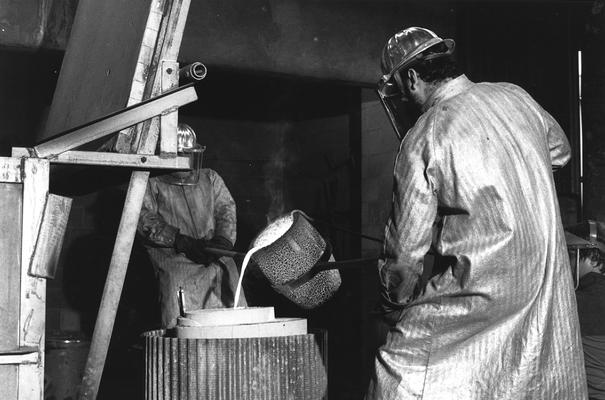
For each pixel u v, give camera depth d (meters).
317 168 7.82
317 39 6.29
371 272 6.77
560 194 6.06
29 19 5.31
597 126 5.54
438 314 2.67
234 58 5.98
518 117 2.81
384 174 6.75
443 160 2.70
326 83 6.48
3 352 2.68
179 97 2.99
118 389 6.99
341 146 7.50
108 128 2.90
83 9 4.17
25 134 6.98
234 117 8.22
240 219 8.18
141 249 7.38
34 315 2.73
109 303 2.93
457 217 2.71
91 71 3.56
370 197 6.90
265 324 2.99
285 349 2.89
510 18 6.41
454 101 2.81
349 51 6.40
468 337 2.62
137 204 2.98
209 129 8.12
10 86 6.89
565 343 2.66
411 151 2.76
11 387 2.69
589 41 5.62
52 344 5.56
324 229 7.54
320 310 7.30
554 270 2.67
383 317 3.02
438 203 2.76
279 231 3.28
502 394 2.55
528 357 2.58
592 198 5.54
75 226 7.28
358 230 7.16
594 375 3.42
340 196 7.48
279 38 6.14
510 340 2.58
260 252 3.12
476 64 6.55
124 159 2.91
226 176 8.16
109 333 2.92
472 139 2.70
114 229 7.38
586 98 5.62
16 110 6.96
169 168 2.98
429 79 2.90
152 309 7.38
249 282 7.50
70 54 4.13
